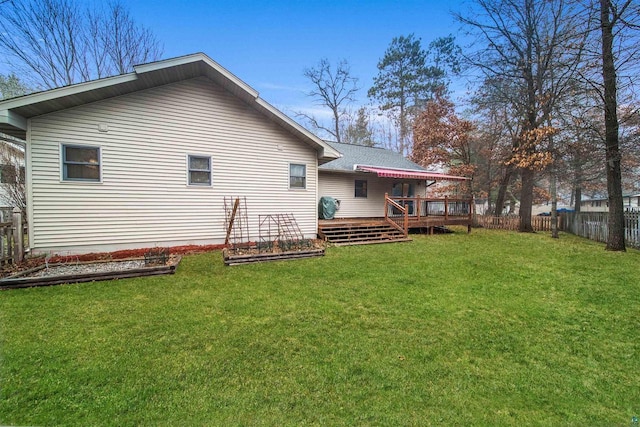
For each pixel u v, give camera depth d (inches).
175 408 94.8
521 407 100.5
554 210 526.6
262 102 359.3
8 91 577.6
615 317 175.6
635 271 278.5
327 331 150.6
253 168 385.7
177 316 165.3
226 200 369.4
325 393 103.6
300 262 298.0
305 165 425.4
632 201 1192.2
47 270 242.2
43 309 171.6
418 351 133.3
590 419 96.1
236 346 134.1
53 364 117.3
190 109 344.5
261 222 393.1
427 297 203.6
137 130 317.7
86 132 295.4
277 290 212.5
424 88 1131.3
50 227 283.1
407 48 1171.3
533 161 548.7
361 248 381.1
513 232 604.4
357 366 120.0
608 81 361.7
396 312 176.9
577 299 205.5
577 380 116.2
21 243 257.4
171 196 337.7
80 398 98.7
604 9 325.7
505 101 568.7
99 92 287.9
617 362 129.4
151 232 328.8
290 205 414.6
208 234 358.9
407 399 101.9
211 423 89.0
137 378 109.6
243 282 229.6
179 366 117.6
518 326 162.4
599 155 417.4
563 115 491.5
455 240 470.3
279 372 115.0
